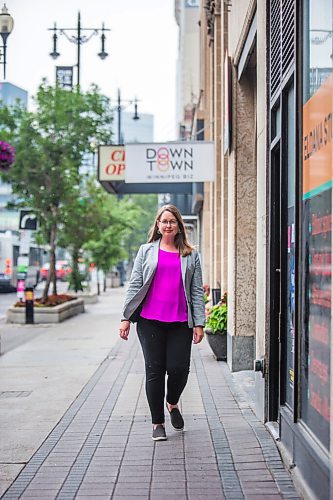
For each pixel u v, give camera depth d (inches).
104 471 215.5
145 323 246.4
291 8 222.1
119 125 1504.7
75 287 1102.4
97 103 815.7
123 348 534.0
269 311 260.1
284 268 242.7
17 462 227.5
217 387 342.6
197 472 212.4
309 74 195.5
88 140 816.3
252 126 391.9
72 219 889.5
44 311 779.4
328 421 169.6
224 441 243.9
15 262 1577.3
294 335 208.4
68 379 389.7
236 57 380.5
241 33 350.0
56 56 929.5
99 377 393.4
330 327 168.1
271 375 261.7
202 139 876.6
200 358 442.9
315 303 186.4
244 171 391.5
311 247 190.9
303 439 192.5
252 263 389.1
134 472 213.8
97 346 552.4
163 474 211.2
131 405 311.9
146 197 2901.1
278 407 257.8
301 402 206.1
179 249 249.1
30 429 272.8
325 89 174.4
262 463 219.0
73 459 229.0
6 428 275.0
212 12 645.3
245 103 393.4
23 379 392.5
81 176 845.2
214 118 649.6
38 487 201.8
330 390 164.7
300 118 205.3
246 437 248.1
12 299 1362.0
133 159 553.9
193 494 193.5
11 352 521.3
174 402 257.3
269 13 271.3
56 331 687.7
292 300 223.9
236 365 388.2
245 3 334.0
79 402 321.7
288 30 228.1
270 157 260.4
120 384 367.6
